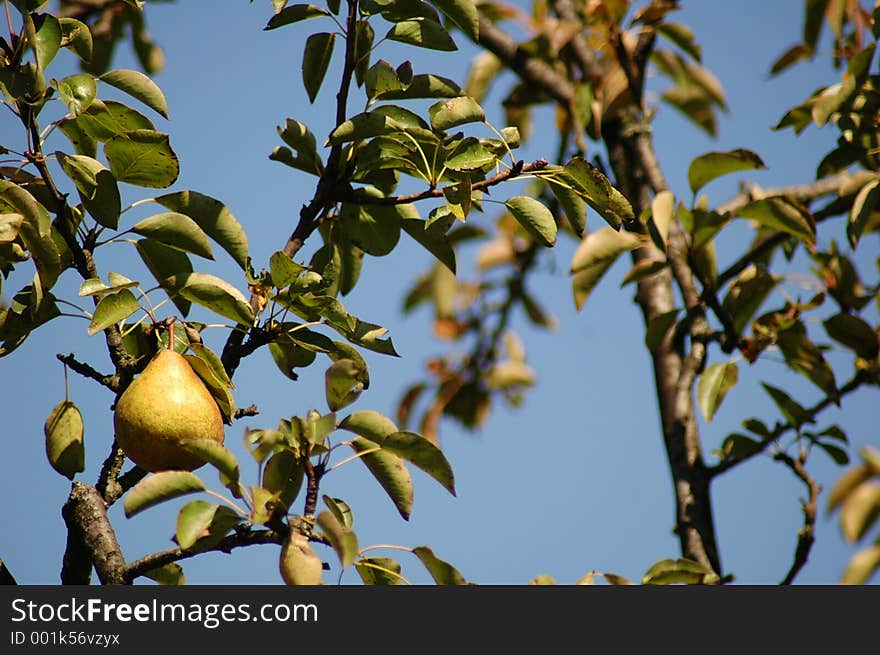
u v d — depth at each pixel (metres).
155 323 8.91
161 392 8.44
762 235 12.24
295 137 9.76
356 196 9.39
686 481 11.40
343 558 7.44
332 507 8.14
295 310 8.97
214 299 8.80
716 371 11.29
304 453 8.05
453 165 8.85
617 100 13.62
